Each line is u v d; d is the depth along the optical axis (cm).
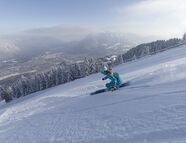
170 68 1820
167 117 809
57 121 1233
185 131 667
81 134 891
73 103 1664
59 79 10625
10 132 1307
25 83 11162
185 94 1056
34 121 1409
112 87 1730
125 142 707
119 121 909
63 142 861
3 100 11638
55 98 2241
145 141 675
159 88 1338
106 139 768
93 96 1714
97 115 1102
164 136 671
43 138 982
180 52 5284
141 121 838
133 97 1277
